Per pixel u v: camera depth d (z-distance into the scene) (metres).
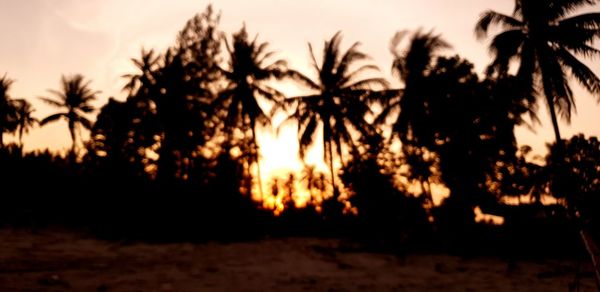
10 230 11.70
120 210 13.68
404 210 13.95
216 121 24.12
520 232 11.17
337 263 9.76
